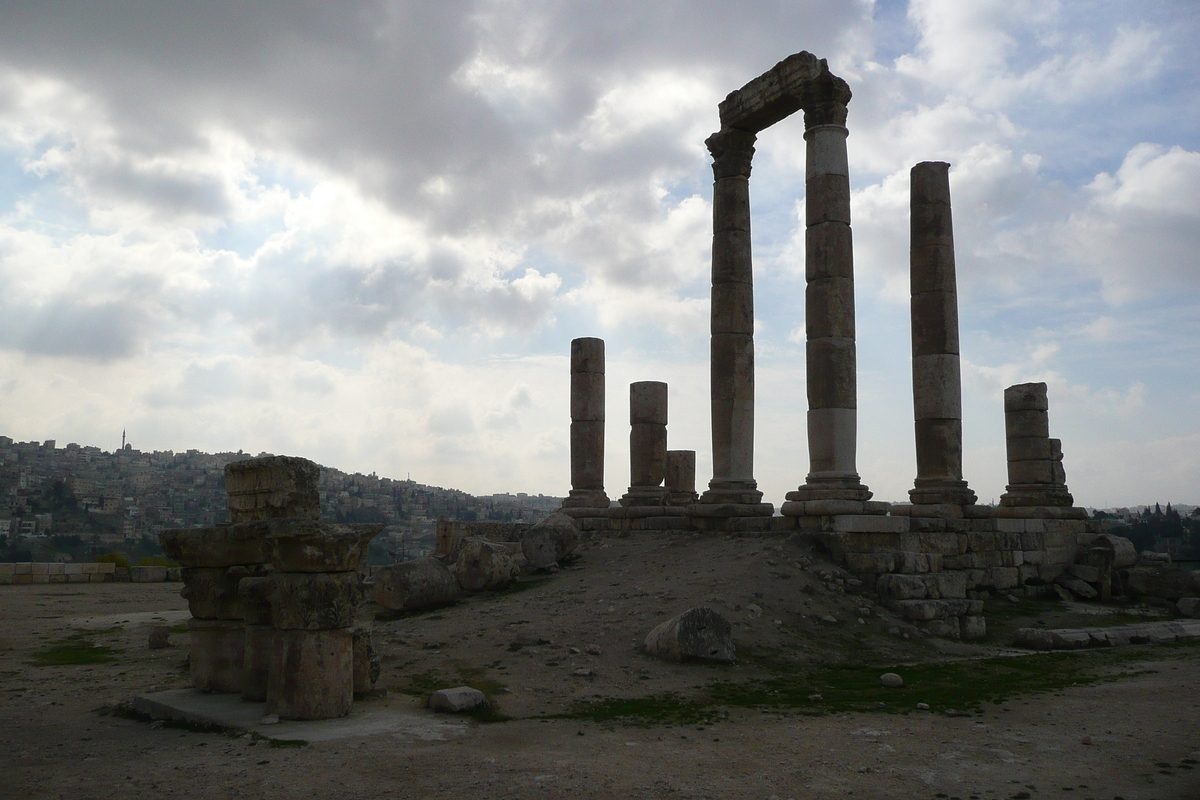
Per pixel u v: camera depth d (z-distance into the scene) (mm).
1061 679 13969
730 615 16922
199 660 12180
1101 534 25922
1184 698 12297
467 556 21562
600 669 13891
